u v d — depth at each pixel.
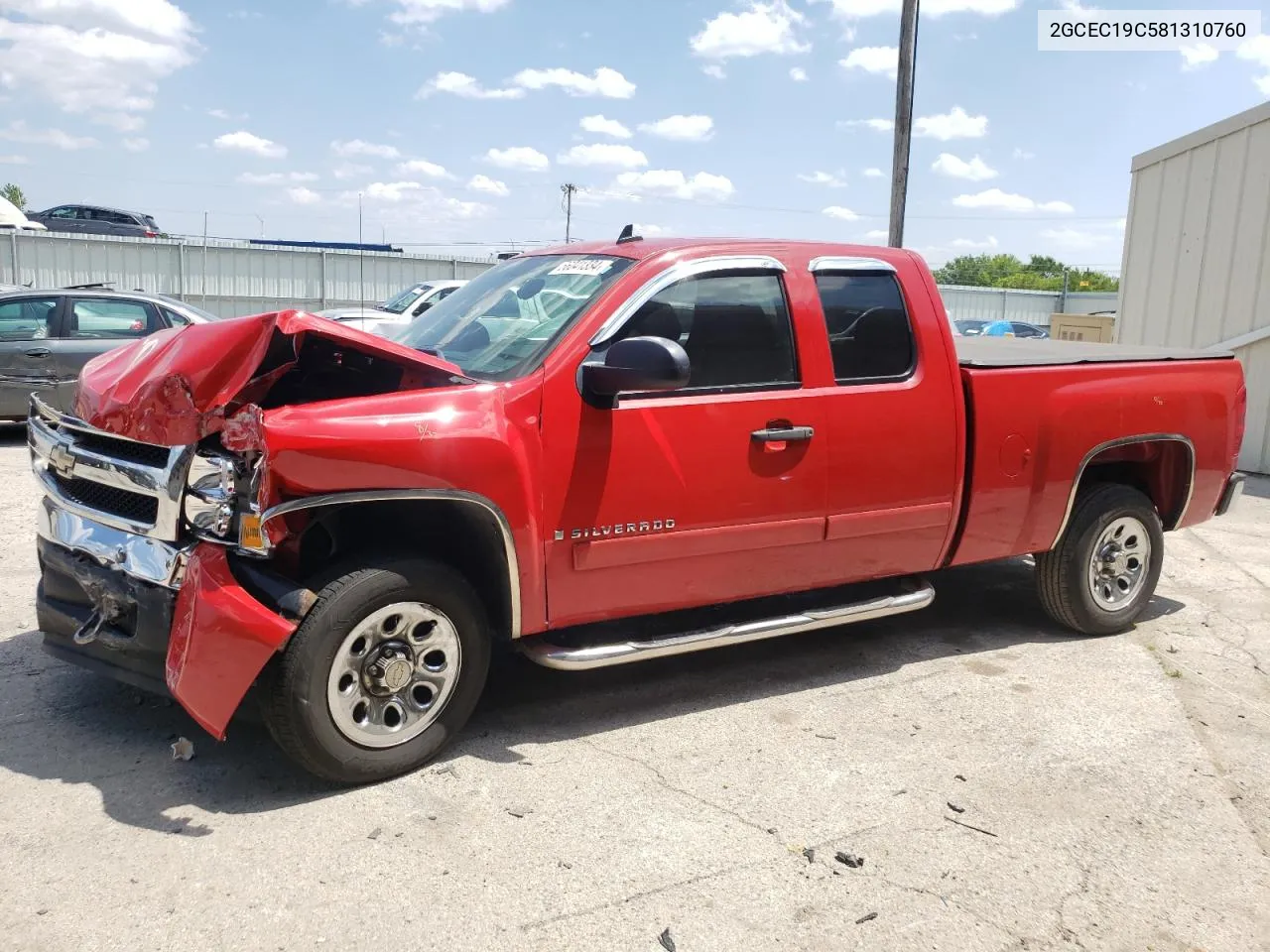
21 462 9.21
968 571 6.70
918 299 4.54
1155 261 12.59
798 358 4.20
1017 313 42.38
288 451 3.09
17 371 10.00
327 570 3.36
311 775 3.55
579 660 3.78
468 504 3.46
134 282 26.98
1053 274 83.94
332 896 2.86
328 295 29.20
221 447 3.29
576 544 3.73
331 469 3.16
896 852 3.21
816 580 4.38
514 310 4.12
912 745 4.00
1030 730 4.18
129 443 3.48
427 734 3.60
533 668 4.68
